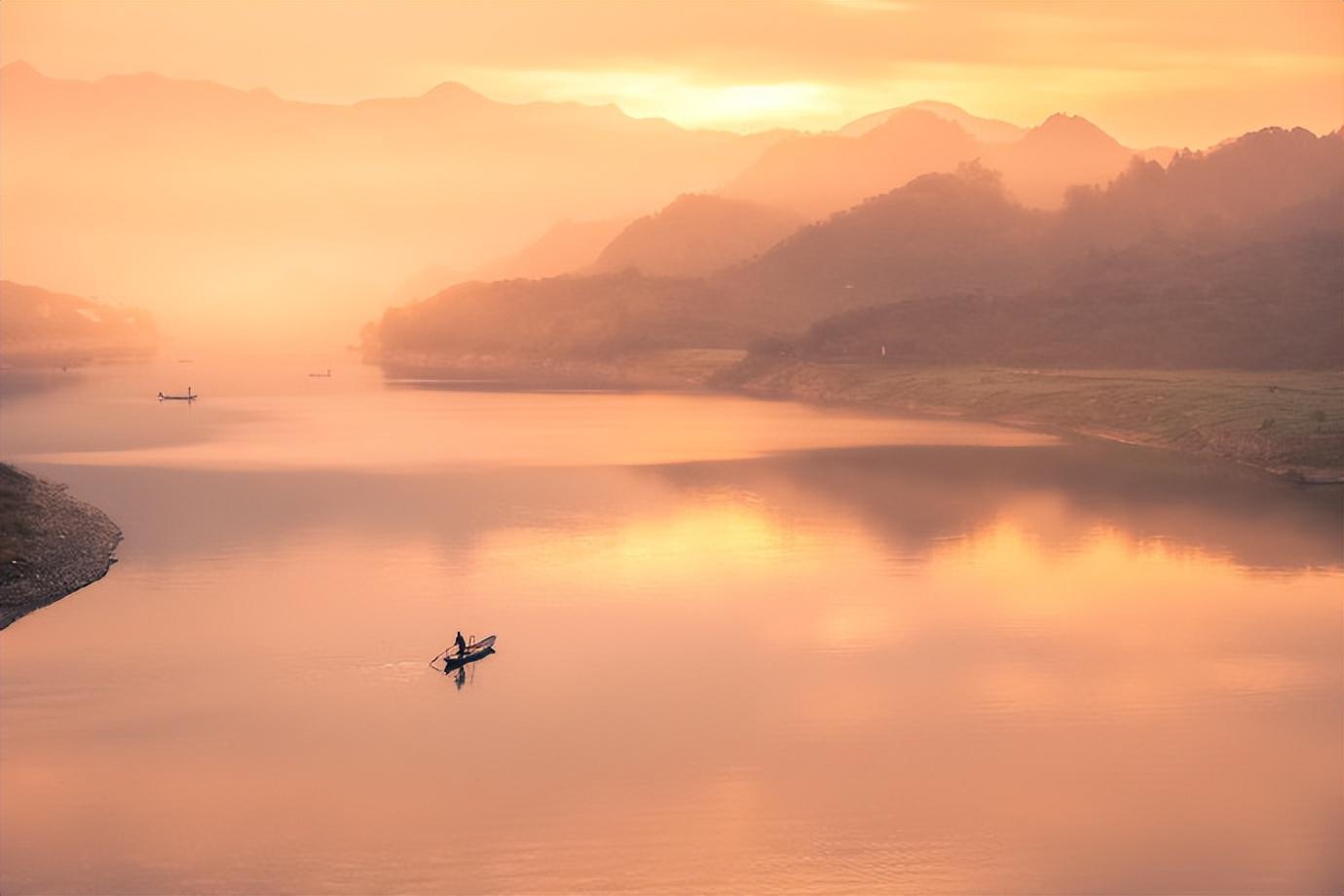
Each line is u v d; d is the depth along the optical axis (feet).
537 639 479.82
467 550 631.15
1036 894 293.23
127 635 482.28
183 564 599.57
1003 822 326.44
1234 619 503.20
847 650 466.29
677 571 587.68
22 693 419.74
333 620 503.20
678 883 299.38
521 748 374.84
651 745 376.68
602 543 649.20
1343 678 431.84
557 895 294.87
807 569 590.55
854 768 359.87
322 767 361.71
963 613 514.27
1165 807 333.83
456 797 342.44
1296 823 324.60
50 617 506.89
